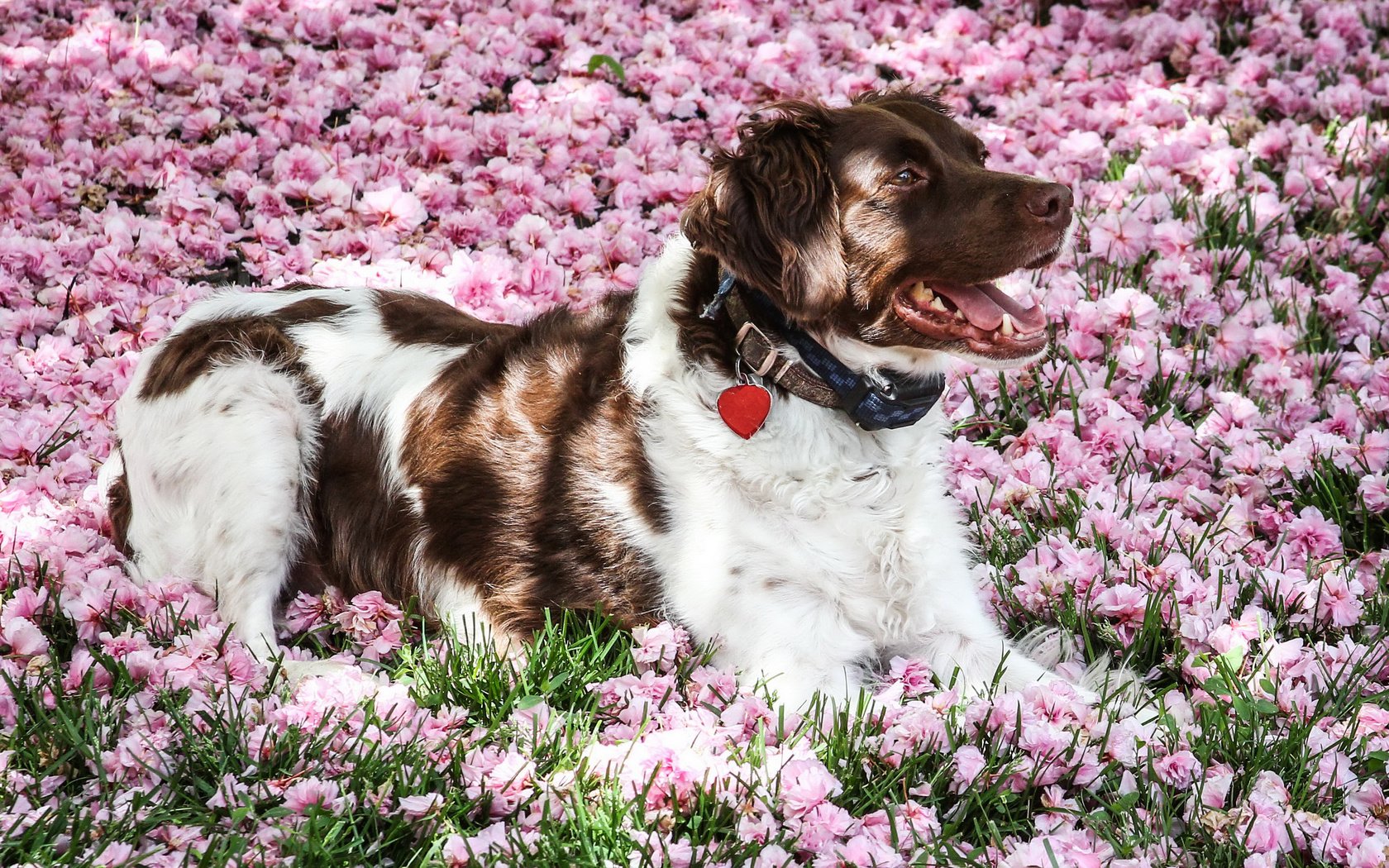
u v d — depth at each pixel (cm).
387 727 313
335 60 647
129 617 362
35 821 276
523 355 379
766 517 343
